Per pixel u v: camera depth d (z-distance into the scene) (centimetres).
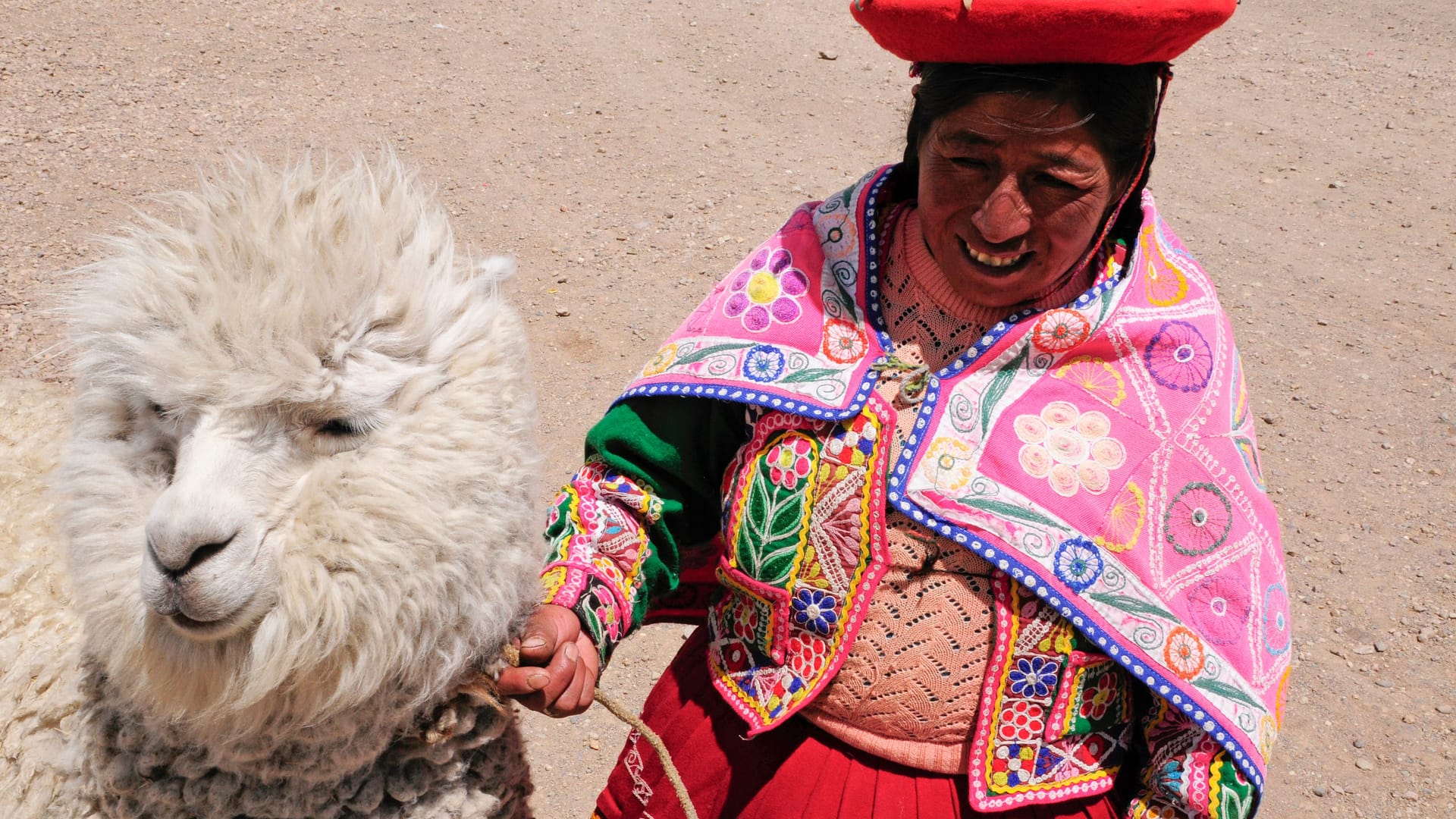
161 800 161
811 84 867
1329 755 353
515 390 151
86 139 698
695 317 190
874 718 173
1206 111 851
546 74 859
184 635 133
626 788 206
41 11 901
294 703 143
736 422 188
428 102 792
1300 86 902
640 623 202
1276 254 649
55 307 159
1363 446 493
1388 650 392
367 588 133
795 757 181
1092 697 168
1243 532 165
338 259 131
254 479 131
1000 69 147
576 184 689
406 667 145
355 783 163
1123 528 163
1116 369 168
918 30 146
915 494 165
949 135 152
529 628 168
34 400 247
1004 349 167
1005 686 166
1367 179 745
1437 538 441
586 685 174
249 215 135
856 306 176
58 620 187
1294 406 518
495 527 145
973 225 156
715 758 190
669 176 706
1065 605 159
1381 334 574
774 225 648
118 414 140
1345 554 433
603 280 586
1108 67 147
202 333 127
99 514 137
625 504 187
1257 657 162
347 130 739
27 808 171
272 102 771
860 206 178
